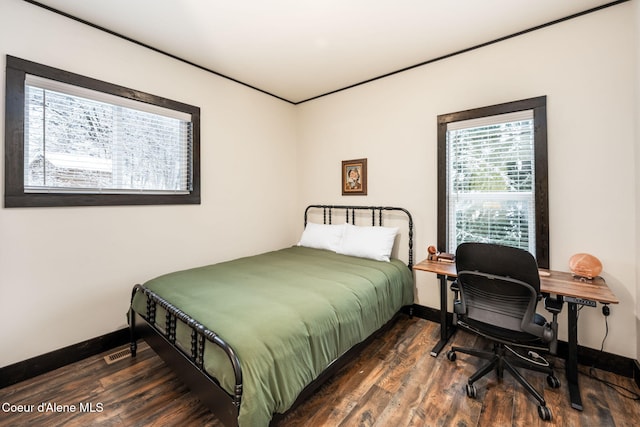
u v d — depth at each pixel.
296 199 3.96
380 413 1.57
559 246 2.12
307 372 1.43
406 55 2.62
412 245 2.89
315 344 1.52
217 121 2.99
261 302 1.67
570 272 2.07
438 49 2.52
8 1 1.79
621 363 1.92
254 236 3.41
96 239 2.18
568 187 2.09
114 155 2.27
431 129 2.75
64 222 2.03
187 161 2.77
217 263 2.86
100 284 2.21
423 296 2.84
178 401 1.67
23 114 1.84
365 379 1.87
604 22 1.94
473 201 2.54
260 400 1.17
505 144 2.37
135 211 2.39
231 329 1.35
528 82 2.23
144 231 2.45
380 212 3.11
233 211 3.17
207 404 1.35
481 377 1.86
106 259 2.23
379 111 3.11
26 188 1.88
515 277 1.62
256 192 3.42
